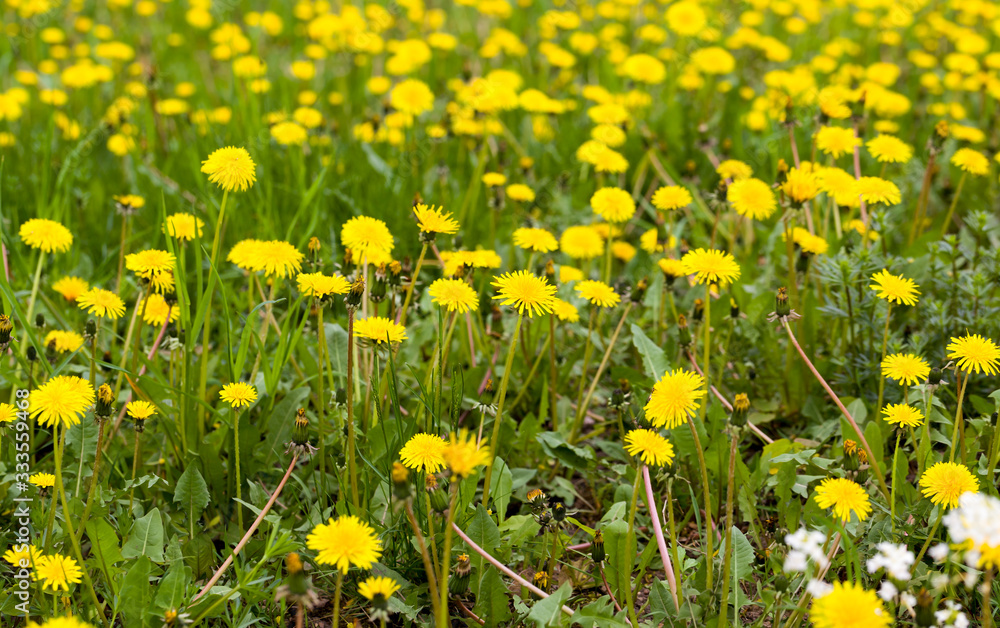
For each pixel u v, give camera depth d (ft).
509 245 8.18
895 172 9.05
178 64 12.75
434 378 6.68
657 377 7.06
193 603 6.21
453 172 9.48
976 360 6.37
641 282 7.06
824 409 7.22
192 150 8.20
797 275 7.71
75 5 14.60
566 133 10.18
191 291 7.78
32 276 7.65
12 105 8.95
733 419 6.06
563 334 7.59
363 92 11.32
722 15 14.11
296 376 7.27
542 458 7.09
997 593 6.30
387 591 5.94
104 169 9.35
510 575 6.28
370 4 14.88
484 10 13.91
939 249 7.45
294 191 8.34
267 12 14.42
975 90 10.57
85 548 6.60
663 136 10.19
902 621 6.24
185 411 6.75
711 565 6.22
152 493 6.72
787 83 9.72
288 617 6.41
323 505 6.62
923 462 6.56
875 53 13.46
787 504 6.64
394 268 6.69
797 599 6.33
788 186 7.08
